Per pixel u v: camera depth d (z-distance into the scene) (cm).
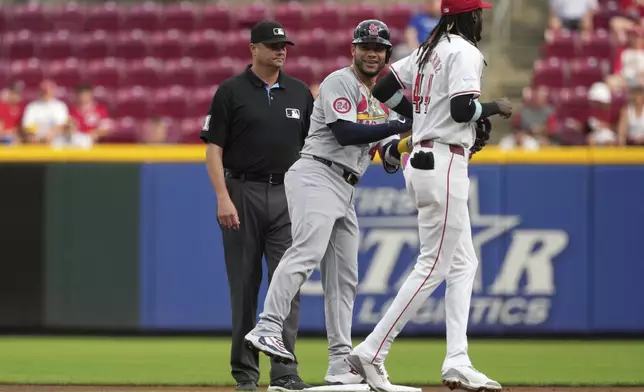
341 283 1958
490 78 4803
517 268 3173
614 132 4078
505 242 3172
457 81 1630
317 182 1852
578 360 2722
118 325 3234
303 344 3123
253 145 1981
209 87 4706
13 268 3250
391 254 3192
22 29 5197
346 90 1822
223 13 5150
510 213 3164
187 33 5141
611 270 3166
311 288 3228
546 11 5081
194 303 3216
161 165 3206
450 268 1730
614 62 4506
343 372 1947
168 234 3209
